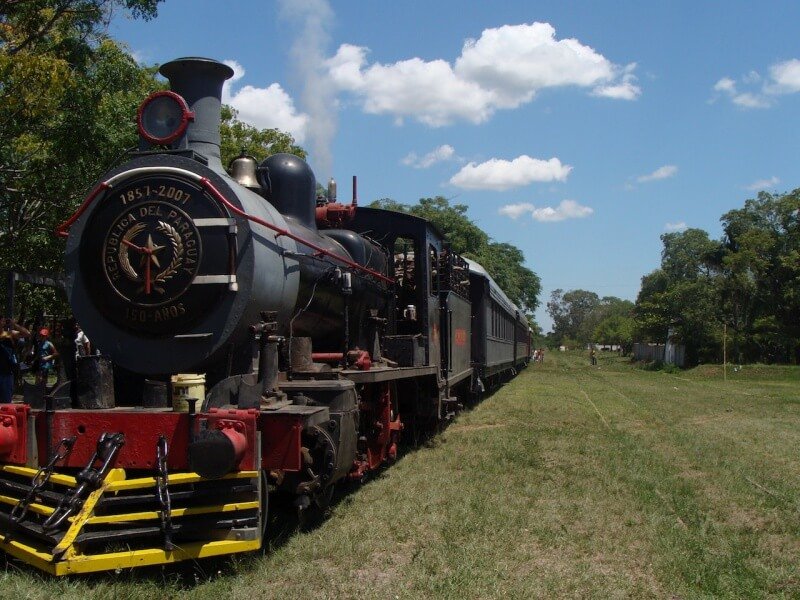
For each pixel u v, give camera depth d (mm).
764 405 19766
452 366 11891
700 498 7688
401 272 10672
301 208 7312
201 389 5277
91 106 12445
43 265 13523
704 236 59000
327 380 6316
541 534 6066
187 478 4910
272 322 5684
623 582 4914
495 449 10500
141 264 5543
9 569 5023
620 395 22203
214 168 6062
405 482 8023
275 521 6250
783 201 48938
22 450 5211
